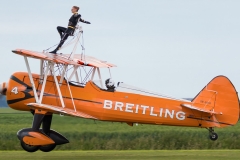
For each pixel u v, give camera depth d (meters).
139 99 89.31
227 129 138.50
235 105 89.31
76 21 87.00
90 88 88.50
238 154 88.19
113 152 94.75
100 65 89.88
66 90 88.00
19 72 89.12
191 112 89.69
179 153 91.44
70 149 106.19
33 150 85.94
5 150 104.44
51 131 89.19
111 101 88.69
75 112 85.31
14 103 88.19
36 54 82.06
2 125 163.62
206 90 89.88
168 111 89.56
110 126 145.50
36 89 87.75
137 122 90.00
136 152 95.12
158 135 116.19
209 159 79.62
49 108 81.44
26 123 171.50
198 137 114.00
